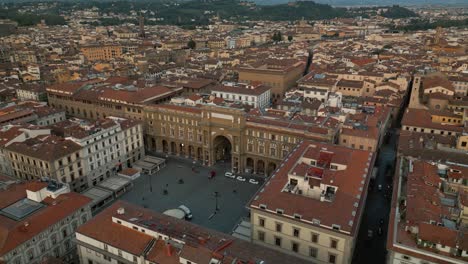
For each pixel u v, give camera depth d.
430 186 96.06
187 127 177.12
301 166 110.50
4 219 97.00
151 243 85.69
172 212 126.12
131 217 93.00
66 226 102.50
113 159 161.38
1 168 154.00
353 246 102.06
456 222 83.69
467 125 157.12
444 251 75.44
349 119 164.50
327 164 114.62
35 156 136.75
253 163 168.00
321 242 91.12
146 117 187.62
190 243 82.06
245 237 111.81
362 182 103.81
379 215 129.25
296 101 192.88
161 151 190.50
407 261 78.06
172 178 162.25
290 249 96.69
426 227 78.19
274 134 155.25
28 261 93.12
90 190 144.62
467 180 98.00
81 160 145.62
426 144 135.75
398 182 103.81
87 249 92.56
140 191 150.62
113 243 87.38
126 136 166.75
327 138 143.12
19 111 183.50
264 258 79.25
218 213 134.50
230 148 187.75
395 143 193.12
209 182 158.50
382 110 189.12
